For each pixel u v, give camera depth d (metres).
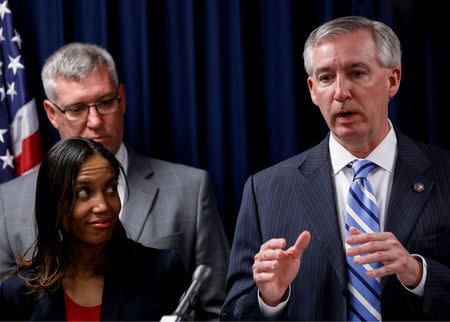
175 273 2.00
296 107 3.32
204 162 3.42
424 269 1.80
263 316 1.95
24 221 2.74
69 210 1.83
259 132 3.40
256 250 2.16
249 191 2.27
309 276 2.01
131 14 3.40
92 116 2.73
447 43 3.22
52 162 1.86
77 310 1.84
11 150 3.31
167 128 3.42
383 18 3.22
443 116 3.23
